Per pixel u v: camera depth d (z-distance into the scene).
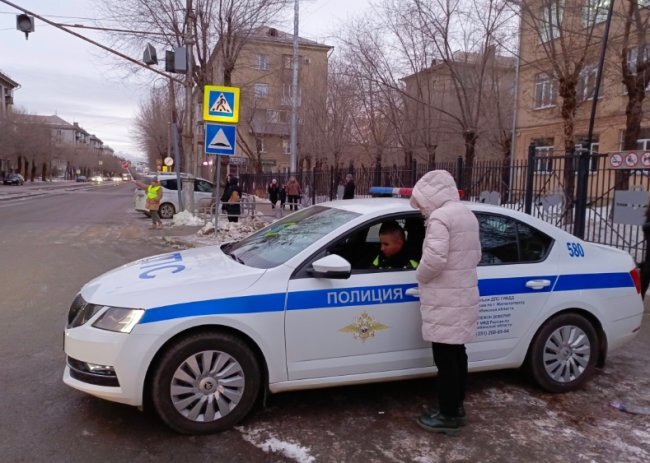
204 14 20.78
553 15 13.92
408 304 3.63
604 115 19.80
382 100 21.81
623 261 4.37
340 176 19.92
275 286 3.40
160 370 3.19
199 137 36.12
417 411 3.71
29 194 36.94
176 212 19.31
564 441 3.33
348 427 3.45
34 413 3.54
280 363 3.40
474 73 18.88
